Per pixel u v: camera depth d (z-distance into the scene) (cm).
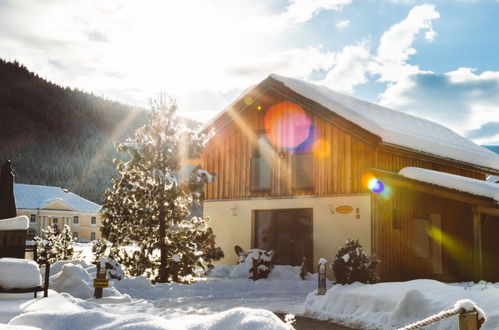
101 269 1205
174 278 1609
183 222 1666
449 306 802
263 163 2025
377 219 1727
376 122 1869
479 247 1593
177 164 1666
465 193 1583
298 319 1023
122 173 1684
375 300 956
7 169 1489
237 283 1554
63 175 17925
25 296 910
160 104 1705
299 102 1900
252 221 2008
